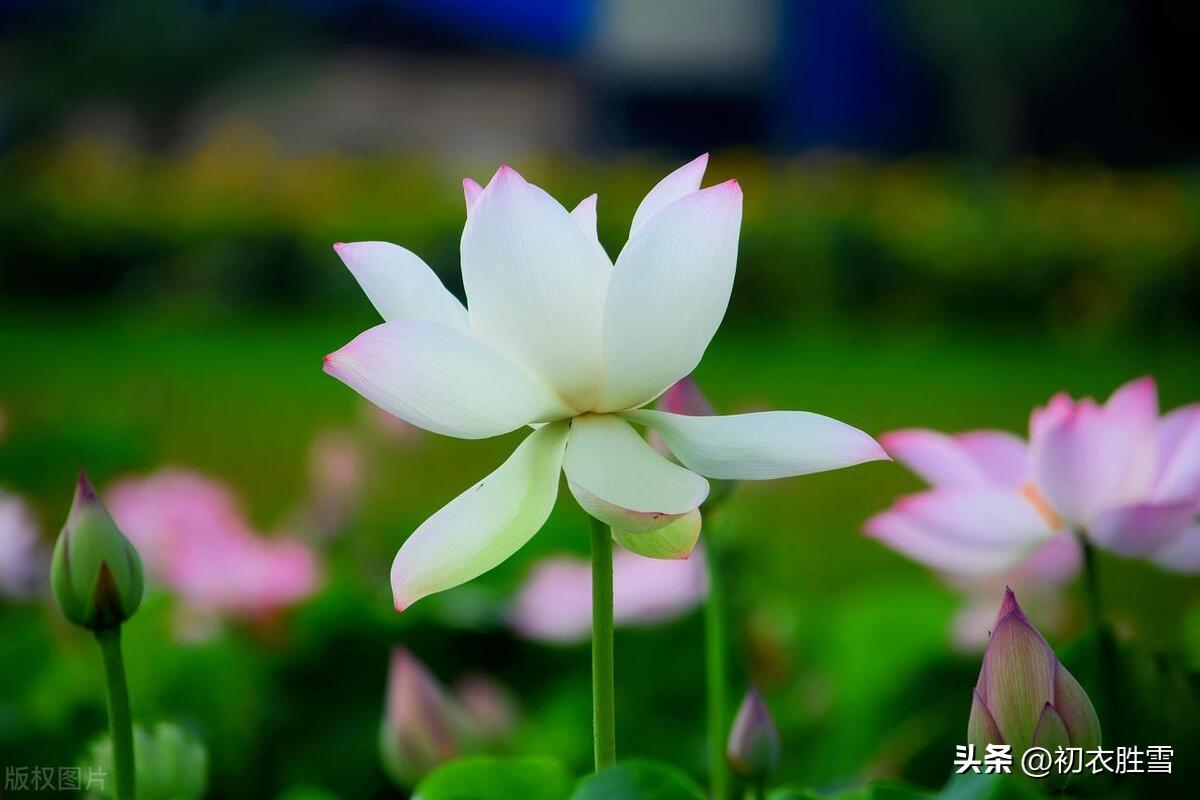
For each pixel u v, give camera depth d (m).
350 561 2.09
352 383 0.97
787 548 4.03
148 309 10.97
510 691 1.70
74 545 0.97
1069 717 0.95
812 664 1.82
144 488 1.82
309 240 10.94
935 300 10.21
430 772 1.22
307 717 1.60
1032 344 9.60
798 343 9.72
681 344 0.98
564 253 0.98
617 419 1.00
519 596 1.72
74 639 1.69
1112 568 3.52
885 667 1.68
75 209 11.00
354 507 2.09
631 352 0.98
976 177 12.51
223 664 1.57
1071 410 1.14
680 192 1.02
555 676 1.71
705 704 1.62
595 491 0.95
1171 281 9.28
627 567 1.61
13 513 1.73
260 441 6.14
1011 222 10.05
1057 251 9.88
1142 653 1.11
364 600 1.67
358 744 1.58
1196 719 1.09
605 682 0.97
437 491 4.49
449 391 0.97
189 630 1.66
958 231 10.10
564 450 1.00
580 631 1.63
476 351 0.97
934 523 1.13
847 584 3.63
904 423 6.45
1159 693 1.10
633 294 0.97
